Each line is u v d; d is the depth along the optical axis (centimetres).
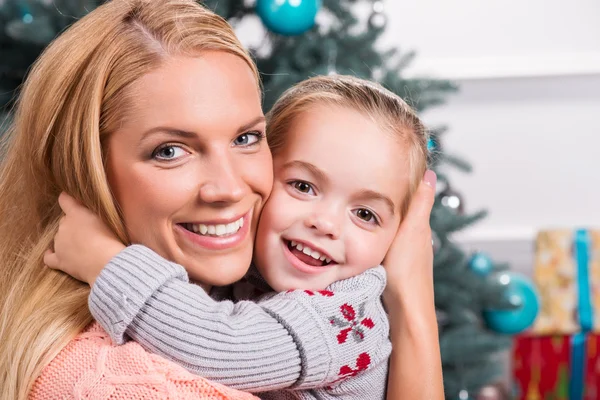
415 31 346
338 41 232
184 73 99
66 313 103
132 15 103
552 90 347
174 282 99
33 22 208
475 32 343
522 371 310
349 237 117
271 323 103
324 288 118
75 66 103
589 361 304
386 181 118
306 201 118
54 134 106
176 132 99
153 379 92
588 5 337
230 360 97
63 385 96
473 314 263
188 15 104
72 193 108
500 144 353
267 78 228
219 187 100
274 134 123
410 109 127
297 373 102
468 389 256
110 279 98
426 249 124
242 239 107
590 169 353
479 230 357
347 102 121
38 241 114
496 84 348
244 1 225
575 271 308
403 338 118
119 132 101
